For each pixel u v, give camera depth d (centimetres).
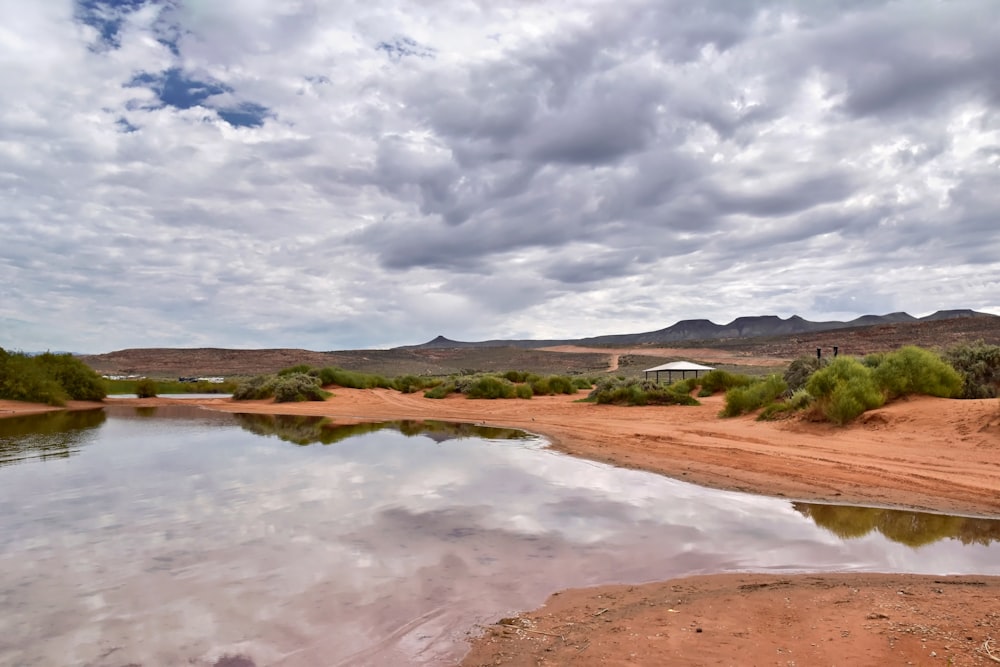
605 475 1109
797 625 454
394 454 1375
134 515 805
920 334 6581
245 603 513
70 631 457
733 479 1059
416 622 479
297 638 449
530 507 859
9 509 838
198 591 539
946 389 1561
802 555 648
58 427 2014
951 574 580
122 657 417
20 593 533
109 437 1722
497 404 2950
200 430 1928
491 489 980
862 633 430
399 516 803
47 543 678
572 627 467
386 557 637
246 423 2177
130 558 629
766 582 562
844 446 1302
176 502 882
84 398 3366
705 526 763
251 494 935
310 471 1143
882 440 1319
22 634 452
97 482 1034
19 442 1602
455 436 1742
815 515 819
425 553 651
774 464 1163
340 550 658
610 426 1873
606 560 631
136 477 1080
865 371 1614
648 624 467
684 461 1242
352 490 968
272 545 674
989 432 1205
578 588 554
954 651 394
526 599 528
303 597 527
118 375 7800
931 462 1101
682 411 2284
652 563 623
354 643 442
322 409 2848
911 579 562
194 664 408
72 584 555
